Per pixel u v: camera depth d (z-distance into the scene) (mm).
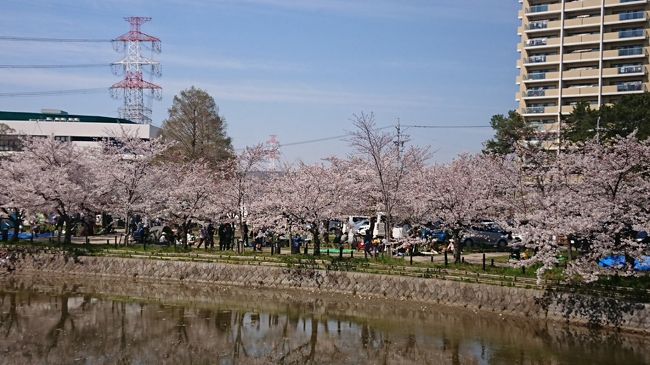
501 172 31938
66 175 34875
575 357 18797
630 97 44188
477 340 20953
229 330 22406
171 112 58719
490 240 38469
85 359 18391
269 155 38406
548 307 22969
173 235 39031
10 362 17891
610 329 21406
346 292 28375
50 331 21719
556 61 66750
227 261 31750
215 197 36625
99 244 36594
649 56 62531
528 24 68750
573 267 22078
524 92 68125
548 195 25344
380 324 23312
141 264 32750
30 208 34500
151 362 18297
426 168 35656
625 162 23234
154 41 74250
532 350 19656
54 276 33344
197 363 18344
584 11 66125
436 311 25281
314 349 20000
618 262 22766
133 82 75438
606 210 21703
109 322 23297
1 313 24422
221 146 58625
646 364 18031
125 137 40000
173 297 28391
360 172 35469
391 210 33875
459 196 28797
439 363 18422
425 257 32594
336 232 44438
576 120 43219
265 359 18875
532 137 41094
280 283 30094
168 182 38438
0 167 37188
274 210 33125
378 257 30844
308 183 32625
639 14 62781
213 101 59219
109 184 35844
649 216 21609
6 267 34219
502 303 24141
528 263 22875
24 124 62281
